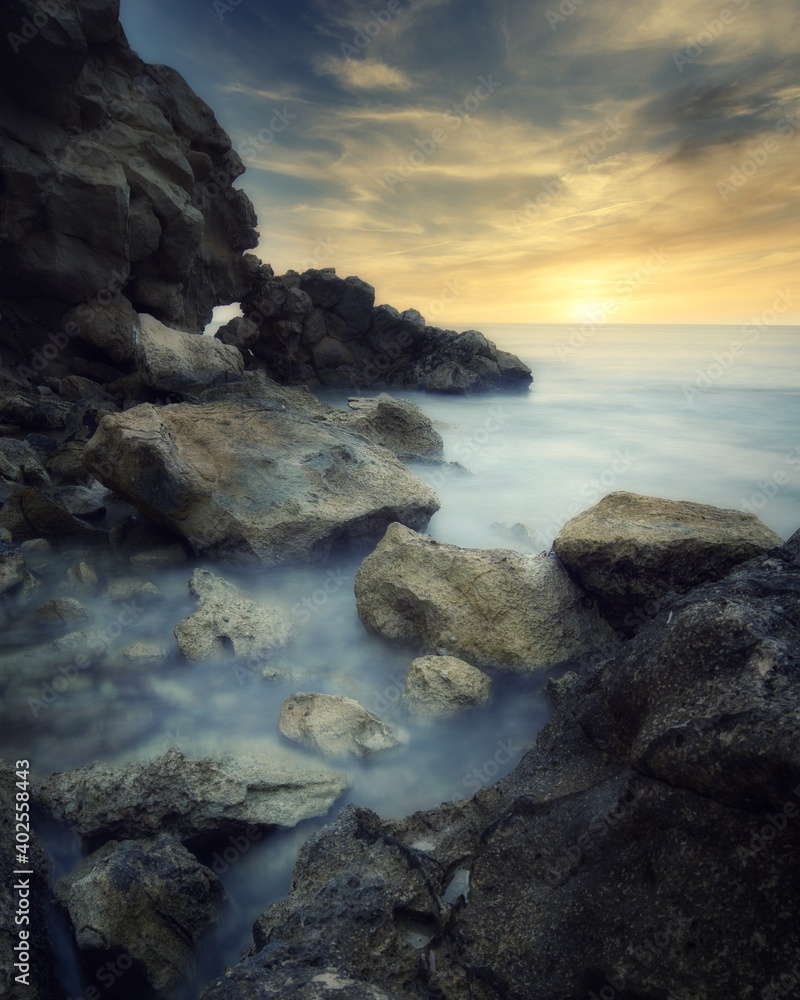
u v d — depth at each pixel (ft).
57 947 12.41
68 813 14.80
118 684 20.90
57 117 62.80
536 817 11.57
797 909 8.41
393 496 31.19
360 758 17.04
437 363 107.55
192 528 29.09
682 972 8.54
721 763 9.13
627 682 11.55
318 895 11.47
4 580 26.04
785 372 117.39
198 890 13.26
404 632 22.77
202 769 15.62
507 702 20.48
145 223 69.56
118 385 63.41
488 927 10.38
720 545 20.72
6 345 67.41
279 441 32.91
